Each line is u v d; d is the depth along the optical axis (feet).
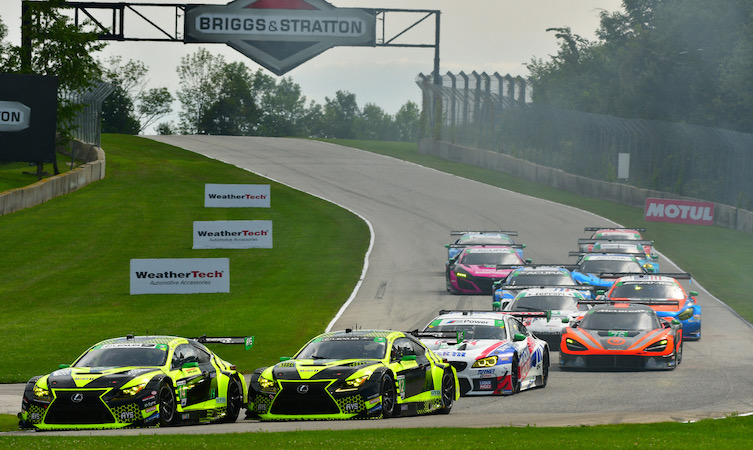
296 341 326.65
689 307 317.63
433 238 586.45
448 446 137.08
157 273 393.91
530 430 155.43
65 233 569.64
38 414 171.73
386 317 365.40
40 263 496.64
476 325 237.04
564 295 321.11
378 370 178.81
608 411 195.72
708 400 209.87
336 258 525.75
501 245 450.71
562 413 193.67
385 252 542.57
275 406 176.35
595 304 312.91
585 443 139.95
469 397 224.74
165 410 176.96
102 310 397.60
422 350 199.82
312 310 388.78
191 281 394.52
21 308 400.88
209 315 383.04
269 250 548.72
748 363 274.98
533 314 289.33
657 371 262.67
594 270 414.41
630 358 263.08
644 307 287.48
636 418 180.86
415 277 471.62
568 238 584.81
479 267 422.82
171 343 190.08
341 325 350.43
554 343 301.63
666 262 526.16
